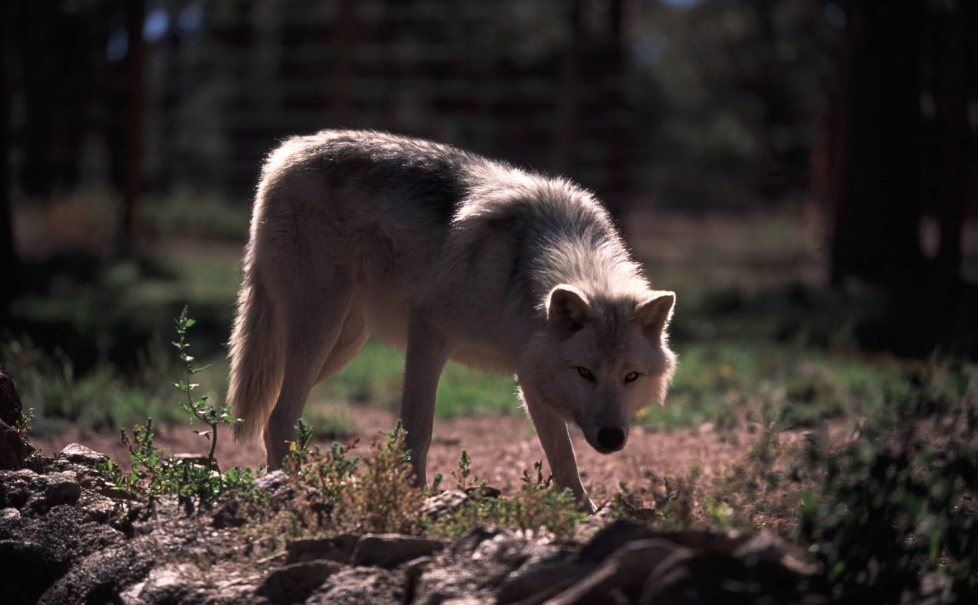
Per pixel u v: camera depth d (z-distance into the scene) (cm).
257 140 3944
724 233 3916
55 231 2869
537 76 4250
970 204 4091
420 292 791
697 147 5359
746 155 5328
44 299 2117
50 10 3347
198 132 4491
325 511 589
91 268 2492
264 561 549
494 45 4138
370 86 3834
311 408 1238
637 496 688
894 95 2194
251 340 858
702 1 4734
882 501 474
